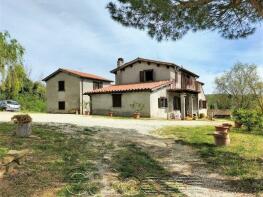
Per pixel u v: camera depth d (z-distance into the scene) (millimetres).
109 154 8312
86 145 9211
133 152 8750
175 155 8742
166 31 8977
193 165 7715
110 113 26531
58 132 11281
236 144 10477
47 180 5824
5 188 5281
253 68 45438
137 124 16734
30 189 5316
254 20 9500
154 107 25625
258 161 8164
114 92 27047
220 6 8859
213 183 6305
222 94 48500
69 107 34062
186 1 8219
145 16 8609
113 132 12516
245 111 16016
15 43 19875
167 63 28453
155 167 7363
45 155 7559
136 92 25922
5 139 8969
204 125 16844
